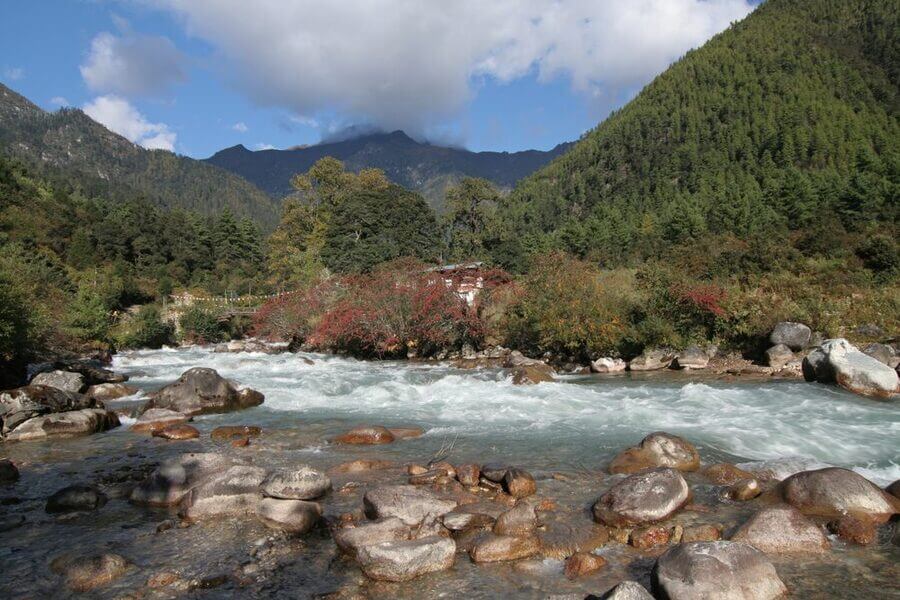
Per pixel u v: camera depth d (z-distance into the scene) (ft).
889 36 466.29
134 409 46.65
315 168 255.91
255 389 55.83
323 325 93.71
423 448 33.78
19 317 59.11
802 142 344.90
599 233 223.30
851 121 364.99
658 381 57.72
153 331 124.57
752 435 34.71
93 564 18.75
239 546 20.70
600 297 73.00
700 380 57.47
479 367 74.54
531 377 56.13
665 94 544.21
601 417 40.73
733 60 541.34
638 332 69.87
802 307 67.31
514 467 26.73
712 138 426.51
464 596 16.98
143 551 20.47
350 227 215.10
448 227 250.16
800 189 190.08
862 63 449.06
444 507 22.98
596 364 67.72
